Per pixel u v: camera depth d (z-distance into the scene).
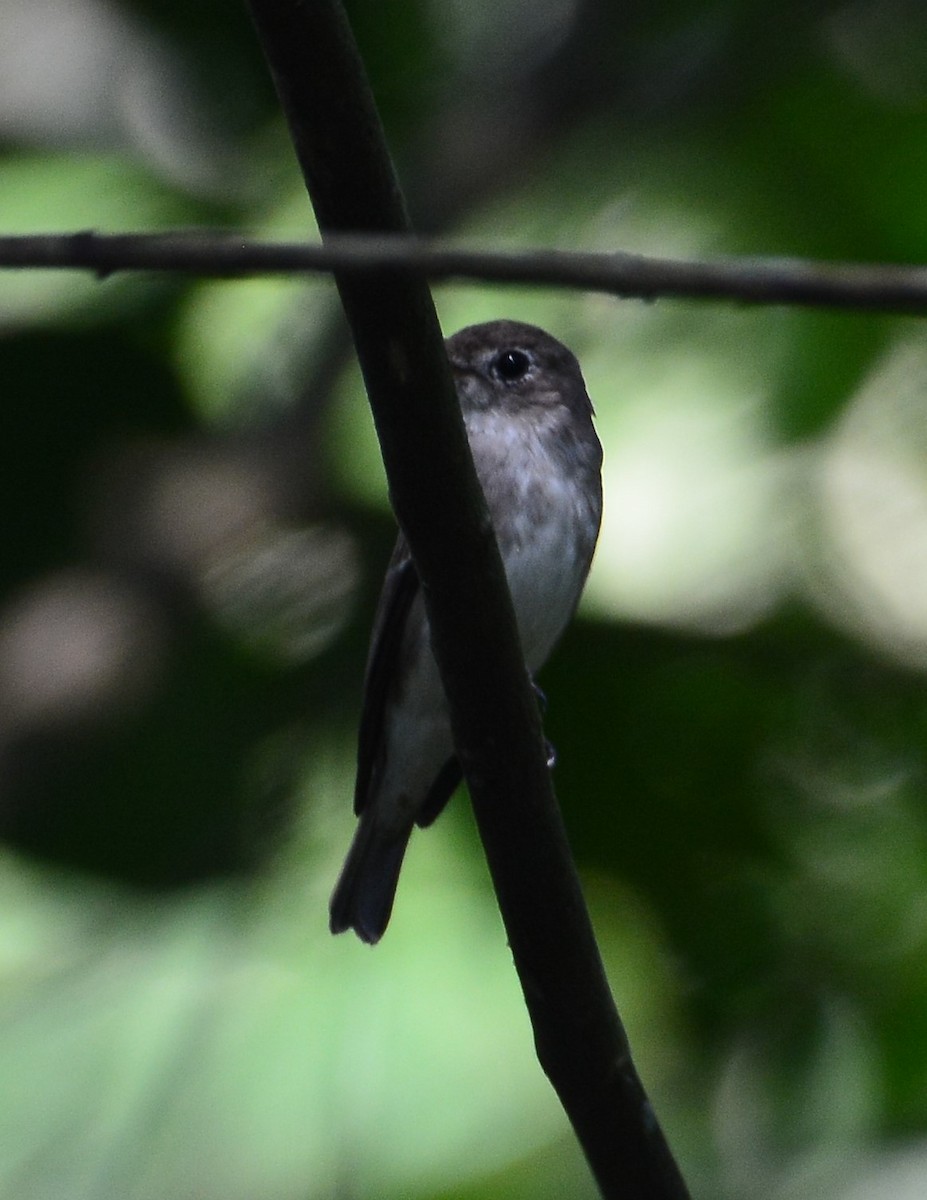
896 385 11.54
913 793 11.21
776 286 2.86
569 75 12.55
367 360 4.61
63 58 11.85
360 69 4.12
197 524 10.75
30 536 10.91
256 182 11.80
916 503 11.44
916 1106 10.52
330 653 10.75
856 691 11.21
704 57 12.44
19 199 11.24
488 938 9.69
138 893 10.27
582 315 11.31
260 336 11.31
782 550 11.34
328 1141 9.20
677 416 11.23
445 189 12.42
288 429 11.04
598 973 5.55
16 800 10.16
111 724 10.26
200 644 10.62
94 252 2.99
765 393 11.29
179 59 12.04
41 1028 9.68
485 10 13.15
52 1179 9.16
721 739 11.15
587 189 12.48
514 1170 9.31
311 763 10.60
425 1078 9.38
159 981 9.77
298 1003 9.55
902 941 11.05
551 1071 5.64
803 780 11.23
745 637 11.05
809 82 12.23
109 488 10.96
